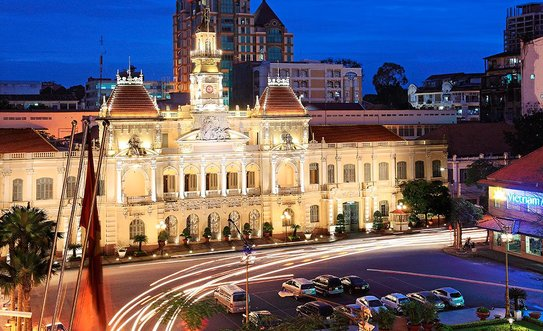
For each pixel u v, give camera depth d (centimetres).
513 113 18850
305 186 11619
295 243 11019
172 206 10675
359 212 12112
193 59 11000
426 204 11669
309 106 16600
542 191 9244
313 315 6206
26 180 9700
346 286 8012
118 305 7500
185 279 8669
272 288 8188
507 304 6844
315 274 8856
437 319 6197
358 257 9875
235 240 11081
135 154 10231
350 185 11975
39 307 7381
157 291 8075
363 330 6091
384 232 11825
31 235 5706
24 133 10594
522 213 9694
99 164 3722
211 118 10900
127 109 10362
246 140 11200
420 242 10938
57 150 10212
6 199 9556
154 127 10500
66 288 8106
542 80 15275
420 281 8456
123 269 9275
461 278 8581
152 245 10450
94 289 3650
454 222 10194
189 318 7006
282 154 11331
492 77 19550
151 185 10450
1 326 6588
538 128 13588
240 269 9200
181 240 10750
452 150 14238
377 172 12238
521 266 9150
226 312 7238
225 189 11100
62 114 14162
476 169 12481
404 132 16038
